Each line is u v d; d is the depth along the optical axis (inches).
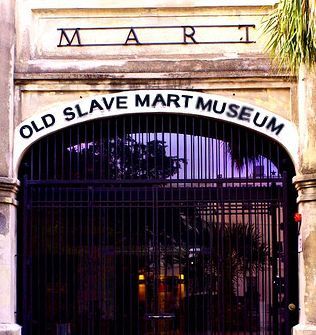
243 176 450.9
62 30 451.5
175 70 445.1
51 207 449.7
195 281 446.6
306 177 424.5
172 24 451.8
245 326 442.9
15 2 449.1
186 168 452.1
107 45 450.0
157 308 445.1
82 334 444.5
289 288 442.9
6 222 429.7
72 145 453.1
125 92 445.1
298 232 436.5
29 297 444.5
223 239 448.1
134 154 453.1
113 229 449.7
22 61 446.3
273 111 443.8
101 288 446.3
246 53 448.5
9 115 438.6
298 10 346.9
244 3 449.4
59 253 448.8
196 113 443.5
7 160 435.5
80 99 445.7
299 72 435.2
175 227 450.0
